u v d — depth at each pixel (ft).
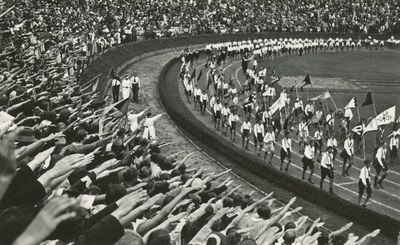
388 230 88.12
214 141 125.59
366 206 100.17
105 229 17.84
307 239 40.93
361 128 121.39
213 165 116.06
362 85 227.20
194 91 165.27
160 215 25.95
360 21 366.22
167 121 147.43
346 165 124.77
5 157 12.87
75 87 89.71
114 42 224.94
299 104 158.51
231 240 31.37
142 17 275.59
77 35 175.01
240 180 109.60
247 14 346.95
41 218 11.84
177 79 206.28
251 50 294.46
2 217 15.01
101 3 268.00
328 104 190.29
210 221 33.50
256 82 199.41
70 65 124.26
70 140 49.47
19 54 103.91
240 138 142.10
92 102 76.84
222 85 183.93
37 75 84.84
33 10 194.90
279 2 377.50
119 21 249.55
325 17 373.81
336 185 111.86
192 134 134.31
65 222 18.66
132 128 90.84
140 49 242.58
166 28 284.00
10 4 178.09
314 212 95.40
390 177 118.62
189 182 40.98
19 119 46.24
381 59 305.94
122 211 18.63
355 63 287.69
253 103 165.37
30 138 31.53
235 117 136.56
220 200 45.96
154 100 170.19
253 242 25.76
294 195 102.99
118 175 44.70
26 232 11.71
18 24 146.72
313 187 101.04
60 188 32.17
